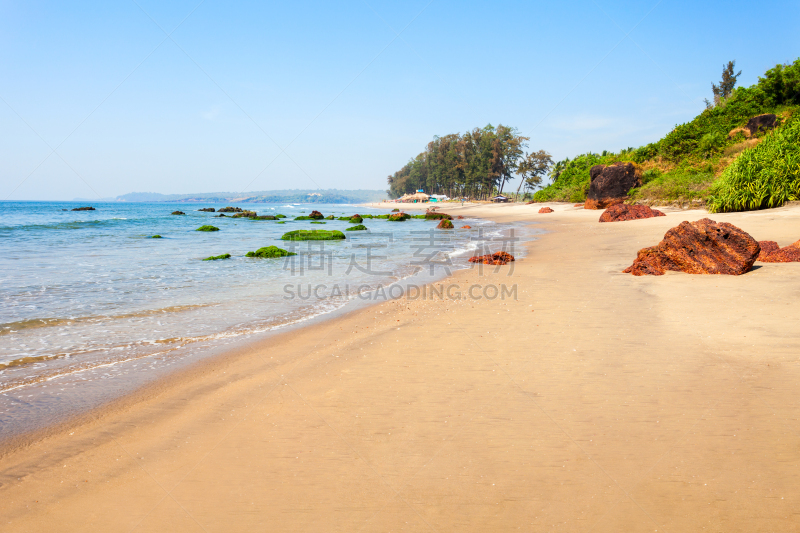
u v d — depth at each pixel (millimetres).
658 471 3182
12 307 8938
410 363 5520
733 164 24312
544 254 16578
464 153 123562
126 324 7762
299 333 7152
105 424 4129
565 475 3182
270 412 4297
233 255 17812
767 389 4352
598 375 4895
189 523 2811
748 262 9977
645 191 38750
